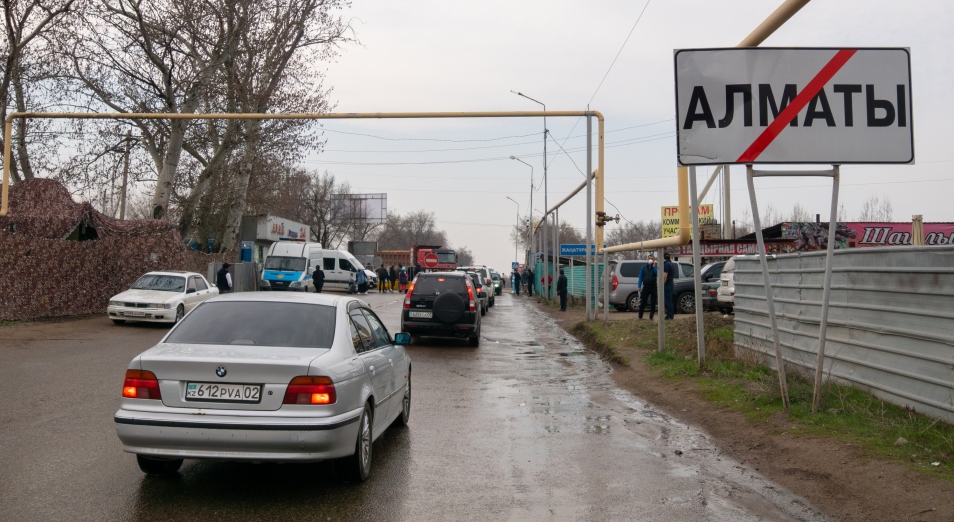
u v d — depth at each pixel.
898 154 7.75
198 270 31.08
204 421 5.06
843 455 6.18
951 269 6.45
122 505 5.11
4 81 26.59
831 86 7.80
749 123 7.86
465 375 12.37
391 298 40.78
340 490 5.60
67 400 9.05
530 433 7.83
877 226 30.08
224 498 5.33
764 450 6.82
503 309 35.09
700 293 11.24
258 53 30.83
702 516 5.11
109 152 28.56
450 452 6.89
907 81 7.77
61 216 22.06
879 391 7.60
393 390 7.13
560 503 5.38
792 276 9.77
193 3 27.83
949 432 6.25
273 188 42.59
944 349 6.59
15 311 19.41
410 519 4.95
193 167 34.97
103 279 22.92
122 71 27.47
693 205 11.15
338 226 76.38
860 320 7.99
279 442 5.06
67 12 26.41
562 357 15.45
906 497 5.12
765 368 10.29
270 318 6.05
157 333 17.83
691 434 7.82
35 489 5.44
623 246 15.52
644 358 13.45
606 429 8.08
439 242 147.50
